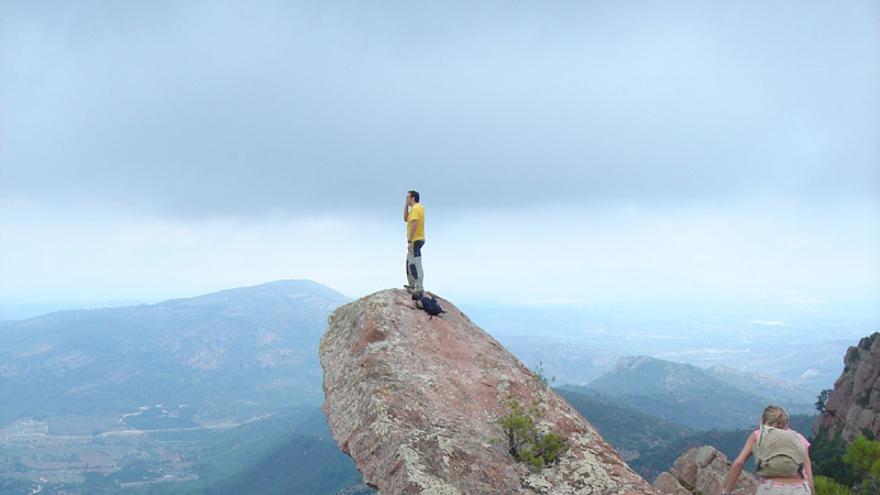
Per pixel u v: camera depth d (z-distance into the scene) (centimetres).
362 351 1520
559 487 1167
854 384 8562
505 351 1606
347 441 1271
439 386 1385
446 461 1144
